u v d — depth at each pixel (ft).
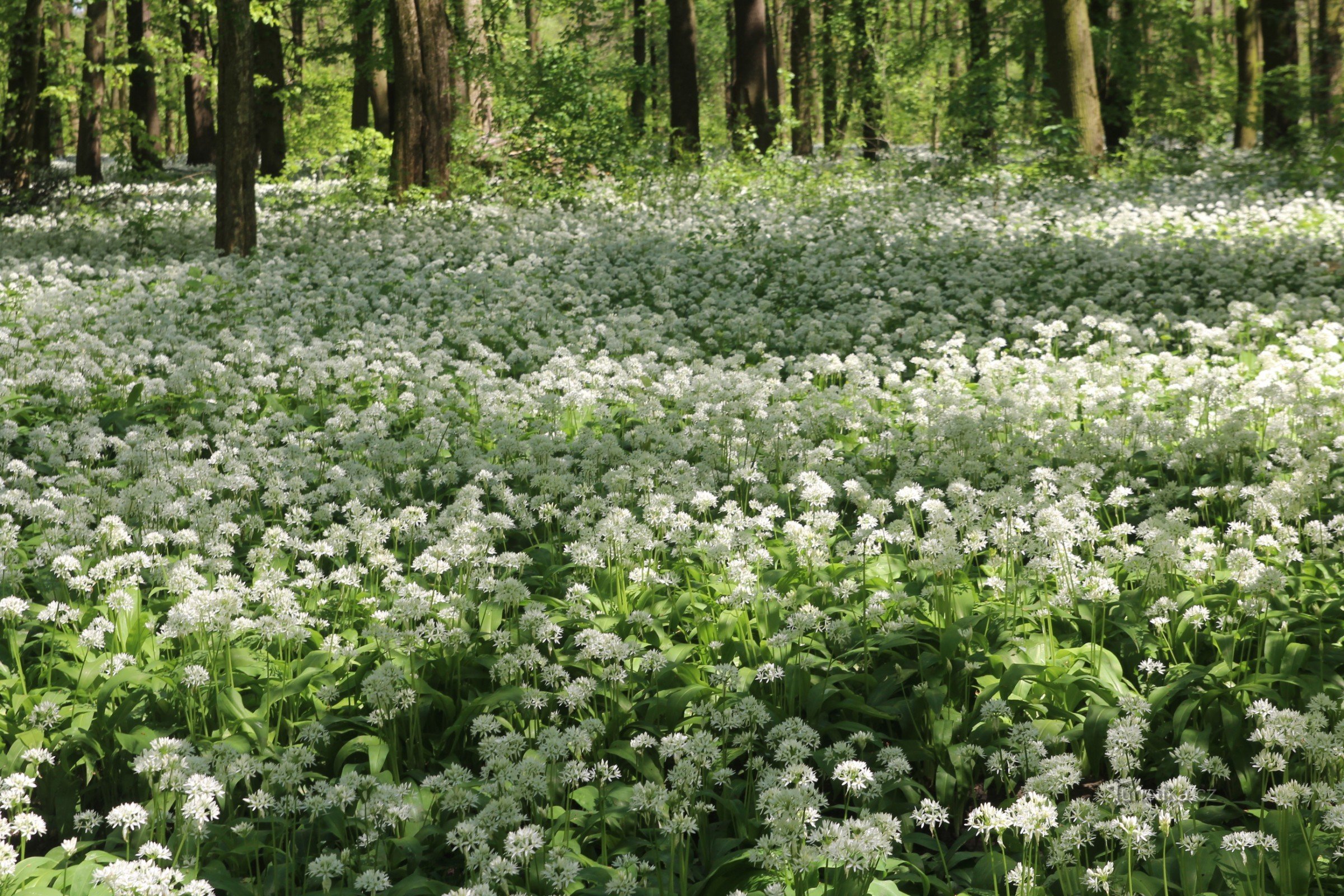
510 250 54.39
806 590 17.94
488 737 13.44
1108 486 23.65
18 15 77.82
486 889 10.33
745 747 13.66
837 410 27.27
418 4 72.59
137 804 12.10
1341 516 17.62
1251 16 97.40
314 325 40.98
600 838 12.92
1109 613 17.12
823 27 105.29
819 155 92.07
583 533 19.10
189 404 30.68
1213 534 18.49
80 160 99.40
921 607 17.15
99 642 16.08
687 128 90.43
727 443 25.50
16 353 36.11
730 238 55.42
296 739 15.35
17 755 14.23
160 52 101.09
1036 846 11.43
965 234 53.67
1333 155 29.96
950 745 14.38
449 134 74.69
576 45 102.06
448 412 29.86
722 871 11.75
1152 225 54.03
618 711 14.97
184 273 49.24
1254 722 14.01
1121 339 33.42
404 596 17.15
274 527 19.19
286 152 123.13
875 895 11.32
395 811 12.34
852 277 45.75
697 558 20.62
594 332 39.73
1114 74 89.15
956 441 23.82
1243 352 33.17
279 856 12.98
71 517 19.98
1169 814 10.99
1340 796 11.22
